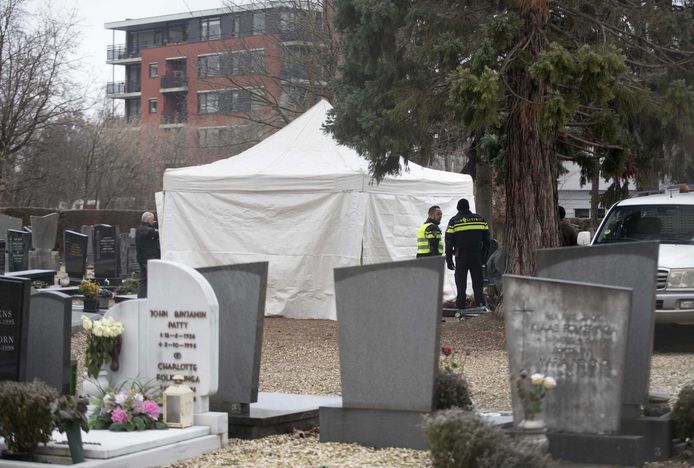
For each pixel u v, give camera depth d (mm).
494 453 6375
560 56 13883
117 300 21547
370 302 8023
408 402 7883
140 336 8656
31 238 32906
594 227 23219
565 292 7102
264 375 12516
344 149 20234
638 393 7496
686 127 15383
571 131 18078
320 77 39188
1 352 8094
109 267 29531
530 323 7199
